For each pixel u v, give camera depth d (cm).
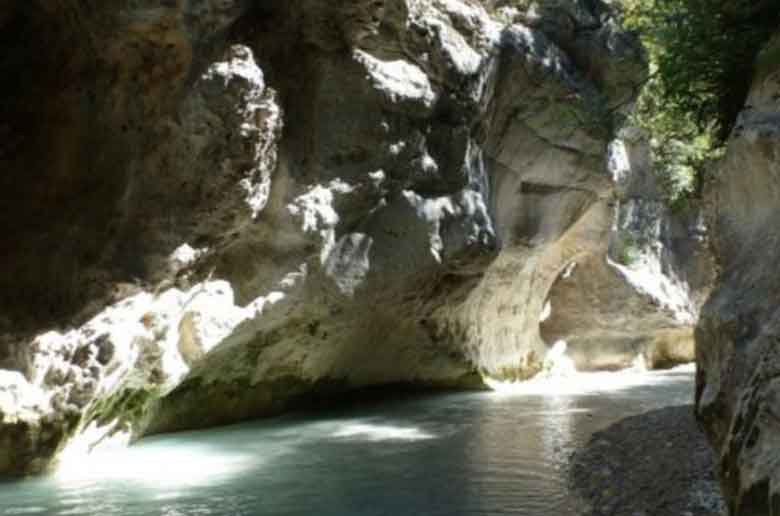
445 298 1780
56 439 1034
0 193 1162
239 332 1348
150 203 1169
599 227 2284
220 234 1234
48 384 1042
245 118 1179
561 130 1995
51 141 1193
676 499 800
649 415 1367
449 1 1684
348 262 1480
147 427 1279
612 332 2692
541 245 2116
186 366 1259
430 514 826
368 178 1477
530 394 1950
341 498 888
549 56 1903
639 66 2048
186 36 1107
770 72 766
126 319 1127
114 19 1091
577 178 2109
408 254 1577
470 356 2020
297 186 1375
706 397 655
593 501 866
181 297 1216
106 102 1171
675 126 2084
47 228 1149
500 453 1145
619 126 2180
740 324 618
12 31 1189
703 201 839
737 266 680
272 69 1347
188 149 1170
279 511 835
